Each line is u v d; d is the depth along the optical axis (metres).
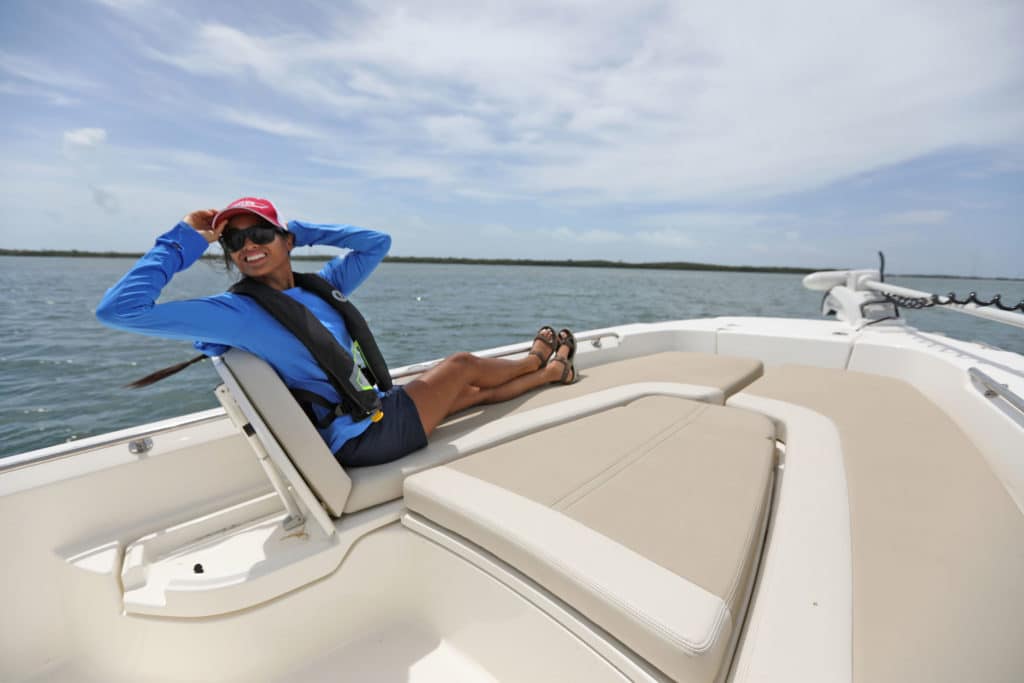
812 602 0.94
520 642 1.16
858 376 2.53
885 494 1.32
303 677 1.31
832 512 1.23
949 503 1.28
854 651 0.84
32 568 1.26
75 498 1.32
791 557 1.07
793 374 2.58
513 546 1.14
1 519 1.22
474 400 1.98
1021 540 1.12
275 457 1.28
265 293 1.37
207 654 1.25
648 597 0.94
